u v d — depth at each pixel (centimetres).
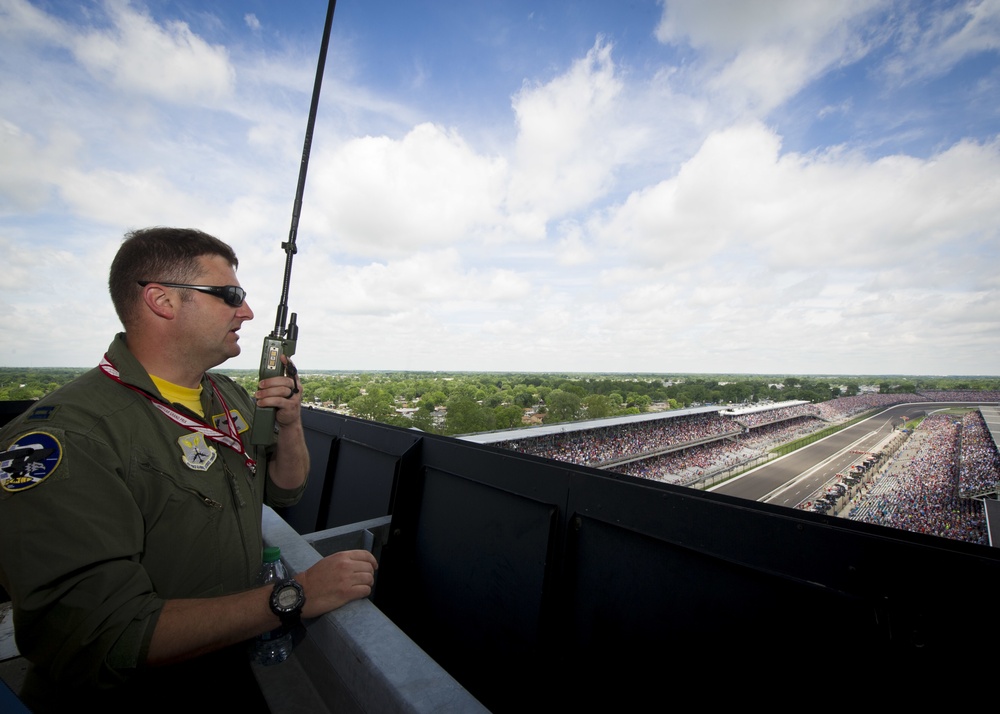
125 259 133
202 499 125
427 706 76
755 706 145
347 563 115
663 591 172
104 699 113
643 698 171
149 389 124
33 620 90
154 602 99
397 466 290
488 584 232
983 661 108
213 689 129
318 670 114
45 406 107
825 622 134
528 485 226
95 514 97
